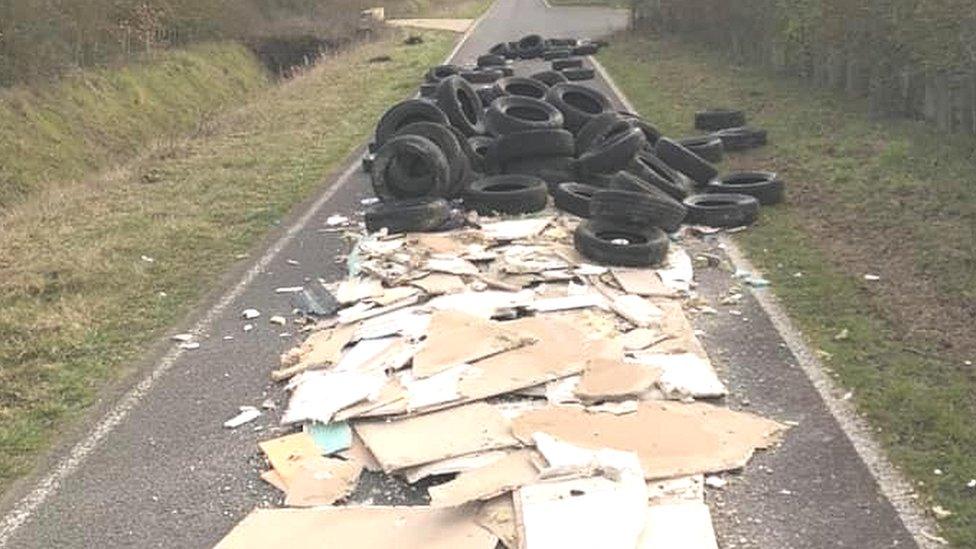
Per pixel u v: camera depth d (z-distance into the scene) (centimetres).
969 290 787
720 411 594
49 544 503
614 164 1104
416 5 5844
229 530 504
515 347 679
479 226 1007
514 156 1127
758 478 526
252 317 812
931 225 961
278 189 1280
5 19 2395
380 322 750
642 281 831
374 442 571
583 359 659
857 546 463
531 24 4359
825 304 782
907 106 1511
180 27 3419
